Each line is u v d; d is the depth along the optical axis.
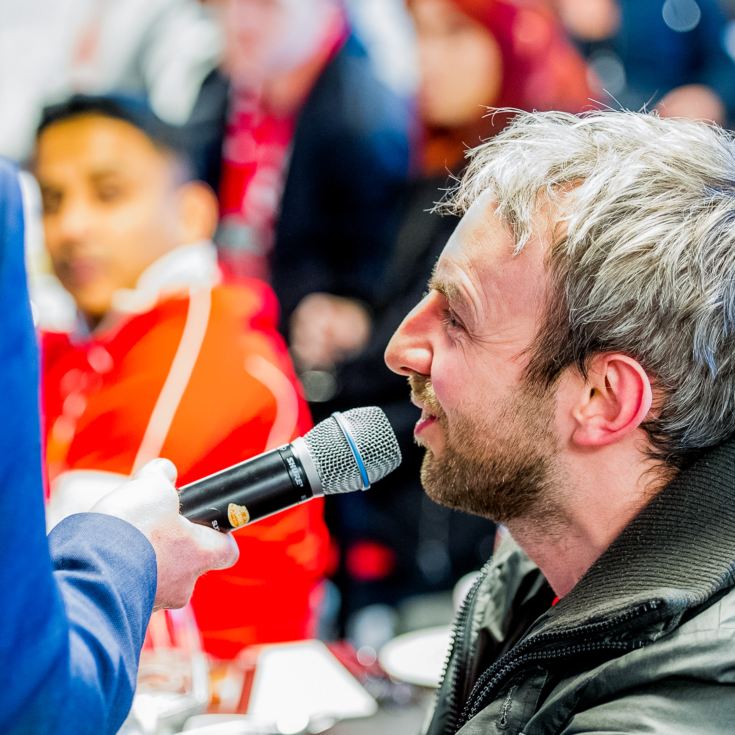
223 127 3.38
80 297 2.26
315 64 3.31
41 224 2.36
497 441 1.16
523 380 1.14
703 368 1.10
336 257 3.38
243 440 2.14
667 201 1.11
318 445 1.15
